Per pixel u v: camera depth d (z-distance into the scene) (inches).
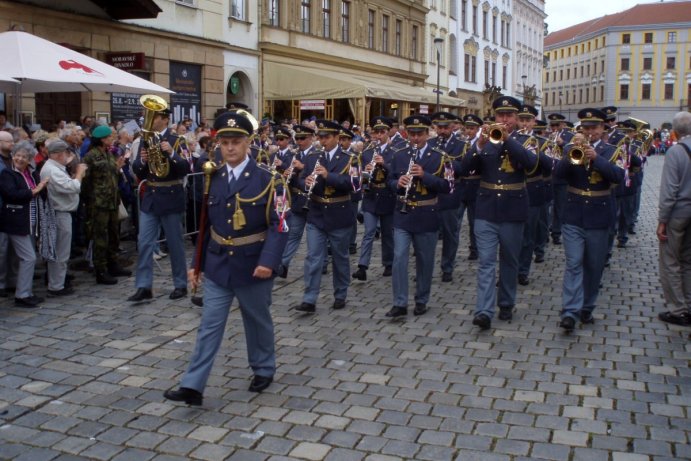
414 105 1457.9
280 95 968.3
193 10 799.7
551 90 4475.9
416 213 303.3
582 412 208.1
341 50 1157.7
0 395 220.5
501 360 253.3
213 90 843.4
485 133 275.7
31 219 326.6
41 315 308.3
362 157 426.0
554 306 330.3
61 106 638.5
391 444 188.1
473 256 446.0
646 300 342.0
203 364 210.4
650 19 3609.7
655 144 2442.2
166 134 329.1
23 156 313.3
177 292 338.3
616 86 3713.1
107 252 377.4
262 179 214.2
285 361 252.2
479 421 202.1
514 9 2373.3
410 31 1473.9
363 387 227.8
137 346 267.9
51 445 188.4
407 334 284.7
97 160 363.3
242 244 212.2
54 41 610.5
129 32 701.3
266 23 951.6
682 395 221.3
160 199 326.3
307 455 182.5
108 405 213.5
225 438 192.1
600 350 265.1
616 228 454.0
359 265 385.4
